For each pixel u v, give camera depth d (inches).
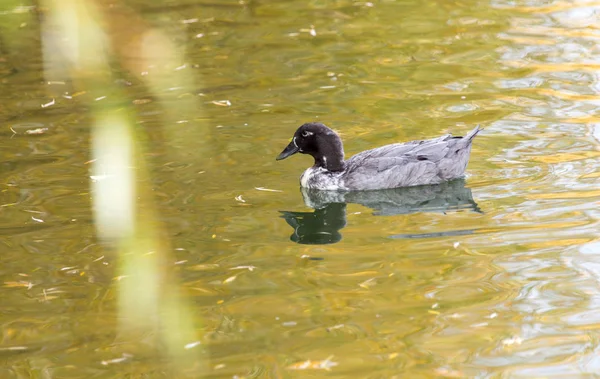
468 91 828.0
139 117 759.7
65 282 476.7
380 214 590.6
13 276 485.7
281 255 516.1
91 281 477.1
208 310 440.5
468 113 768.9
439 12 1106.7
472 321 421.1
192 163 673.0
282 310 440.5
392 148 661.3
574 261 488.1
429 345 397.1
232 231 553.3
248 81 875.4
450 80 861.8
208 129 745.6
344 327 418.6
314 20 1087.6
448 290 458.9
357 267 495.5
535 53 935.7
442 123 748.0
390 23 1065.5
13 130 749.3
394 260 504.4
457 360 381.7
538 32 1010.1
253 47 986.7
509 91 822.5
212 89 852.0
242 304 447.5
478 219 563.2
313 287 468.4
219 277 482.6
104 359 388.2
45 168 664.4
